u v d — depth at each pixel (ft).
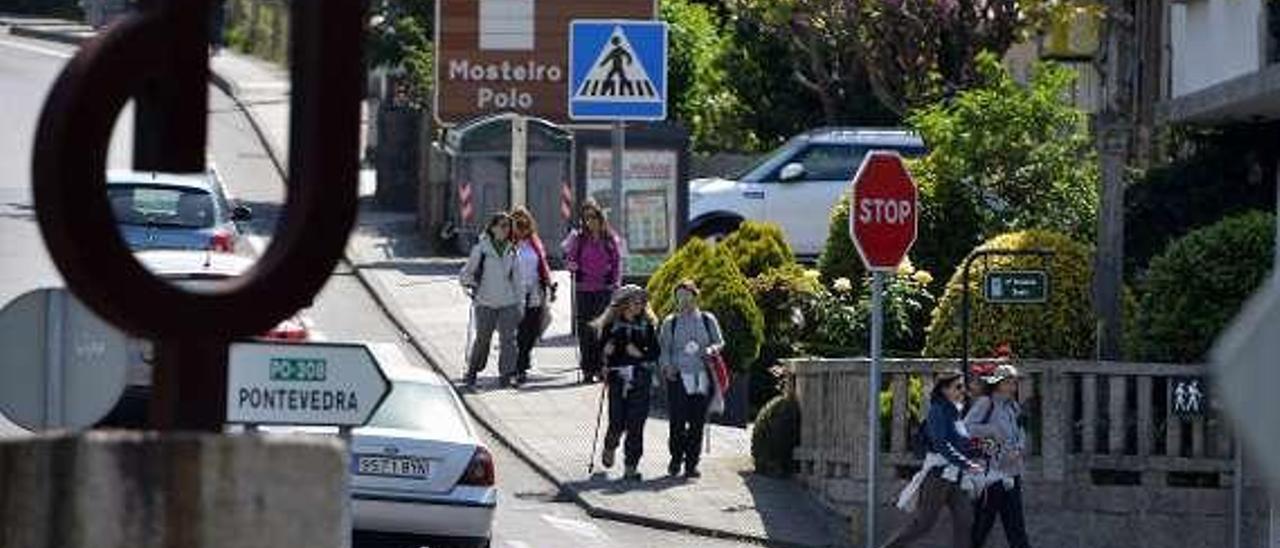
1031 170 209.05
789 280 203.00
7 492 53.72
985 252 170.71
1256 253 164.76
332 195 58.95
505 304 200.44
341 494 55.06
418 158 307.17
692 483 169.78
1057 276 177.47
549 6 269.44
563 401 196.13
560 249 262.26
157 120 57.57
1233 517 160.56
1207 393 160.86
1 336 103.09
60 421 103.30
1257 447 43.14
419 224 288.10
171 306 57.11
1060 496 161.07
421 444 133.49
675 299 175.42
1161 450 161.99
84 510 53.62
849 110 310.24
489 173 268.00
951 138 209.67
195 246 207.82
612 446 170.71
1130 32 233.76
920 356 195.72
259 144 354.13
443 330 224.74
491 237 201.16
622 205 223.71
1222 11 183.73
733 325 193.88
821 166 256.93
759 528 160.97
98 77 56.08
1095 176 209.97
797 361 171.32
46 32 460.14
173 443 54.03
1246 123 200.03
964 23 289.12
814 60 305.73
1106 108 201.57
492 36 269.23
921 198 208.95
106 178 57.57
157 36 57.06
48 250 56.18
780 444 170.09
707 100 321.32
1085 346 176.55
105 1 228.63
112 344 103.65
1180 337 165.68
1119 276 175.52
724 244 209.67
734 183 257.75
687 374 170.19
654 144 233.96
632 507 163.22
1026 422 160.97
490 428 187.21
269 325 58.65
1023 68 318.04
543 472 173.78
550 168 264.11
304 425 106.73
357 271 255.70
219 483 54.19
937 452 148.87
